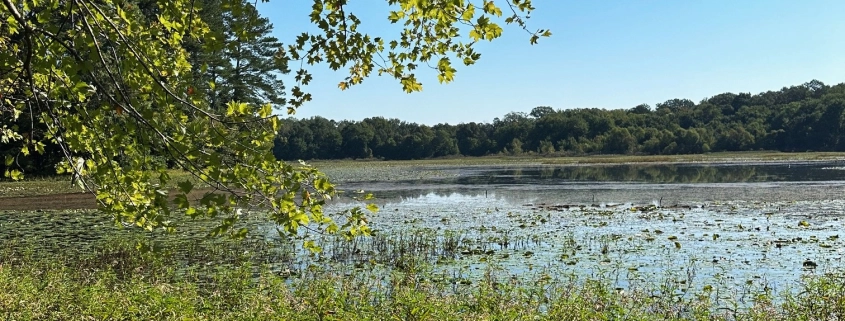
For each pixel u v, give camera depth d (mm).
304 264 12023
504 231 17031
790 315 7312
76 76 3562
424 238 15477
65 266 11438
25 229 17344
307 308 7172
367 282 9680
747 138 107250
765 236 15508
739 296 9195
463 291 9133
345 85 4766
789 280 10289
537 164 79688
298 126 123250
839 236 15391
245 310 7148
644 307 8180
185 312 6867
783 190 30031
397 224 19141
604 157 100812
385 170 66438
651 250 13414
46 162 38875
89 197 27234
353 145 122312
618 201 26453
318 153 121438
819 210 21422
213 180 3889
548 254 13039
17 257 12375
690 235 15844
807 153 94062
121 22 4273
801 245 13945
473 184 39562
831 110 101812
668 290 8883
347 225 4387
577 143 119625
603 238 15227
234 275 9555
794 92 136250
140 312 6918
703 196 27828
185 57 4531
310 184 4160
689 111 135250
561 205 24906
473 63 4719
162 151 3830
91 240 15125
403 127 145375
